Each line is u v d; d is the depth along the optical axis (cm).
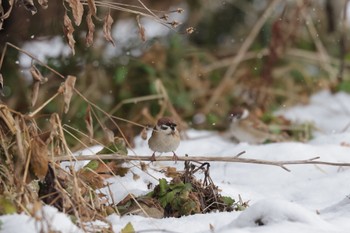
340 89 1627
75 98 1378
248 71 1628
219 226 638
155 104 1448
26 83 1348
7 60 1330
